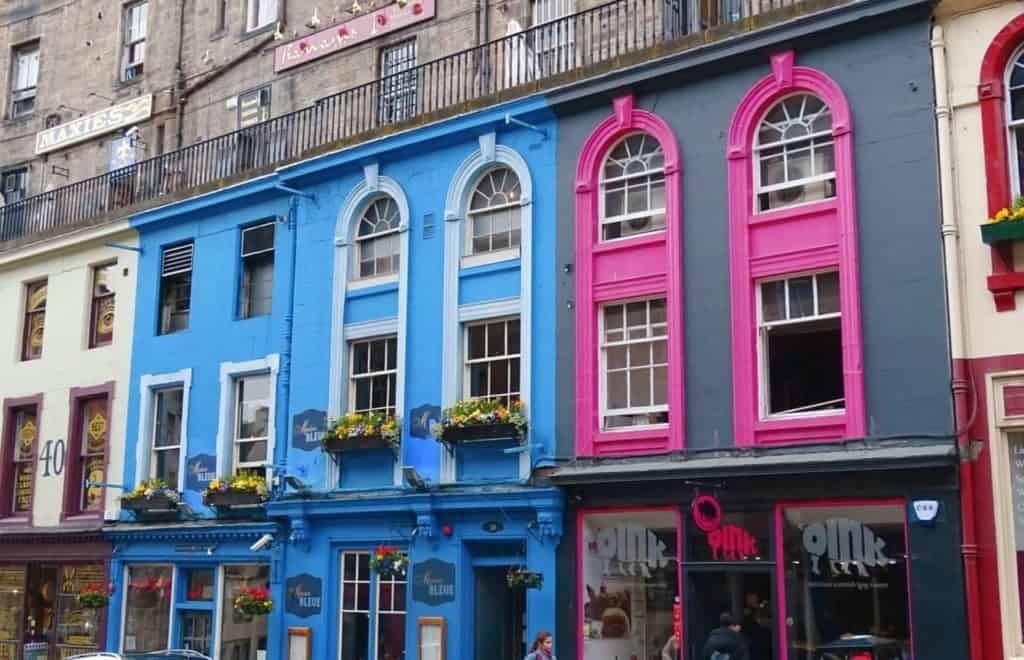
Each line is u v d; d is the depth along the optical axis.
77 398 22.56
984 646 12.34
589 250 16.05
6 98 28.70
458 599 16.38
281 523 18.55
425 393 17.33
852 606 13.34
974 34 13.54
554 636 15.41
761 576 14.05
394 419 17.58
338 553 18.05
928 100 13.64
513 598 16.91
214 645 19.28
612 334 15.88
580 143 16.44
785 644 13.63
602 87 16.17
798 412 14.12
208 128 24.48
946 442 12.86
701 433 14.63
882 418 13.34
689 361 14.91
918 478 12.95
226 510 19.48
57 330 23.36
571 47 18.61
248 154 21.64
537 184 16.78
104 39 27.17
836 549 13.54
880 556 13.23
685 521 14.63
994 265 12.91
